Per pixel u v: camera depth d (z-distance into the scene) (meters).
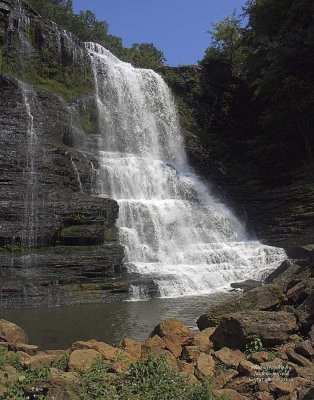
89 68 32.22
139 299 15.29
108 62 33.84
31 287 14.43
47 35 29.91
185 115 38.88
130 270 17.80
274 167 32.44
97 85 32.34
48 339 10.02
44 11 43.19
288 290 8.52
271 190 28.41
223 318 7.27
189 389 5.64
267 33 34.59
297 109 31.45
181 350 7.24
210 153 34.75
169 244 22.14
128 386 5.68
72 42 31.81
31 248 16.50
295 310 7.62
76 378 5.84
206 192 29.20
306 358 6.57
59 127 24.80
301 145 32.22
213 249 21.72
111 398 5.40
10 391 5.52
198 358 6.48
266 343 7.04
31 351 7.23
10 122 22.05
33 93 24.72
